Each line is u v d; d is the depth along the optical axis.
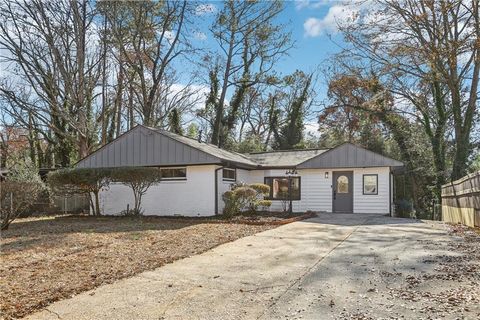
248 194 14.99
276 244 8.61
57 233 10.92
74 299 4.77
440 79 18.73
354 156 17.53
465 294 4.70
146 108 26.52
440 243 8.44
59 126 25.80
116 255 7.32
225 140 30.98
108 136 28.23
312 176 18.55
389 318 4.02
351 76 23.58
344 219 14.46
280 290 5.07
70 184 16.48
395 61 19.70
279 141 34.16
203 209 16.34
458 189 12.86
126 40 25.33
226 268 6.31
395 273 5.84
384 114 24.08
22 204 13.35
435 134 21.92
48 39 22.94
